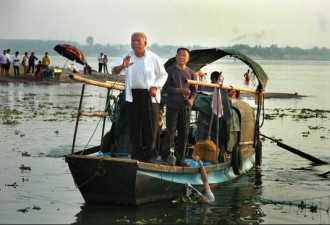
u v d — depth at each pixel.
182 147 10.23
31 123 20.97
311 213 9.37
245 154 12.53
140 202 9.25
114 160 8.82
